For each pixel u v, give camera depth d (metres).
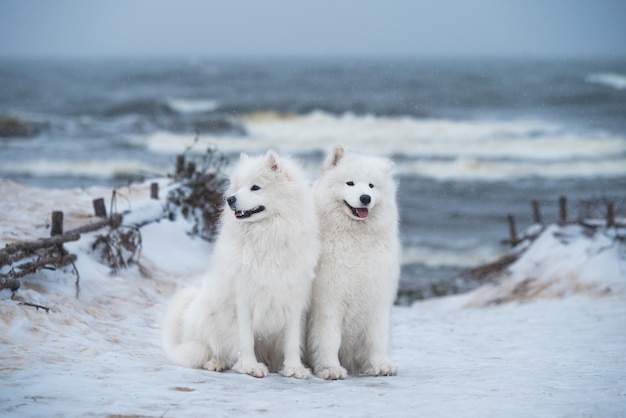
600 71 108.19
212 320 7.41
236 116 58.16
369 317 7.61
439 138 47.81
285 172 7.12
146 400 5.93
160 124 54.00
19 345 7.73
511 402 6.11
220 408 5.79
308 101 65.56
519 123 53.22
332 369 7.37
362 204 7.11
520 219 29.56
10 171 35.50
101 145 44.56
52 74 123.44
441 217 29.98
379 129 51.66
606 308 13.05
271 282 7.04
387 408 5.94
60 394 6.00
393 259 7.57
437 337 11.00
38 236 11.67
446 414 5.71
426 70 122.31
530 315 13.18
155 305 10.77
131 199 14.84
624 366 7.98
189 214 15.38
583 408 5.80
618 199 32.12
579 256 16.23
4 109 61.66
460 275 19.98
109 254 11.66
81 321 9.20
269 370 7.66
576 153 42.88
